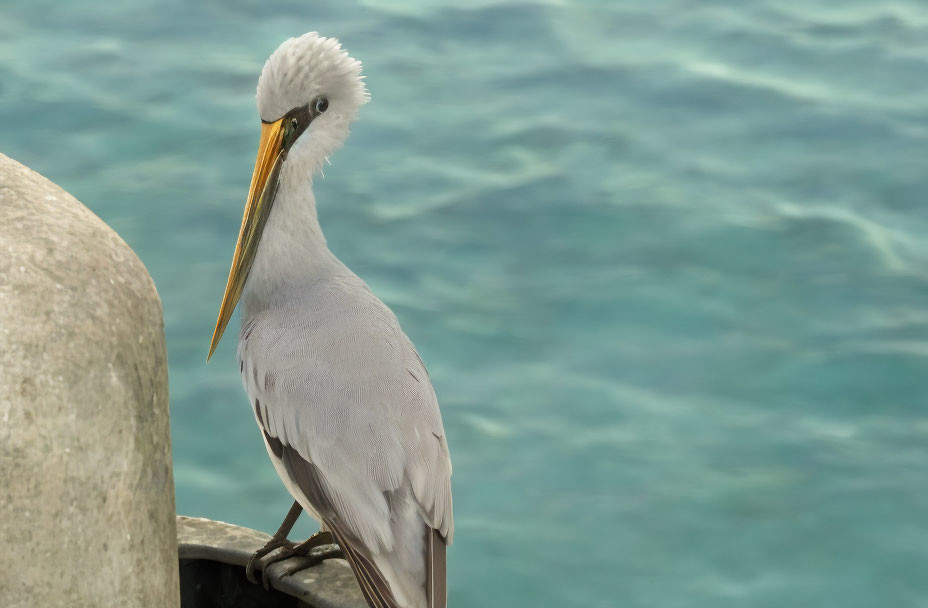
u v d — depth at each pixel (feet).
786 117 63.87
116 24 71.46
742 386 48.91
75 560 14.61
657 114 64.28
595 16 73.51
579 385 48.85
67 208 16.46
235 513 43.78
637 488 44.70
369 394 19.71
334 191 58.54
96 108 63.52
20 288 14.90
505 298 52.70
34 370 14.44
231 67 67.10
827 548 42.78
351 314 21.09
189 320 51.01
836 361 49.60
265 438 21.07
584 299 52.60
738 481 44.96
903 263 54.03
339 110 23.18
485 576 41.86
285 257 22.62
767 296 52.80
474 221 56.75
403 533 18.97
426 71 67.82
